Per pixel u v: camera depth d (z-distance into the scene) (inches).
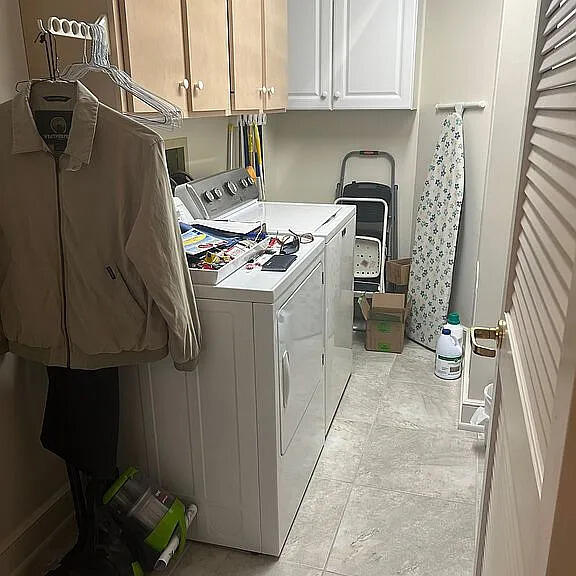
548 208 31.5
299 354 77.7
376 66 126.0
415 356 131.6
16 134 56.9
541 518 24.0
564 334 22.4
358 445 98.0
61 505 78.2
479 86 118.0
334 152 147.2
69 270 60.6
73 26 63.2
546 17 37.4
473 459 93.9
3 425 68.6
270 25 106.6
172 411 73.0
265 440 70.6
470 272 126.8
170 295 60.4
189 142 108.0
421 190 139.5
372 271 145.0
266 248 80.8
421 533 78.3
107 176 58.5
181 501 77.0
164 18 70.5
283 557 75.2
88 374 65.8
